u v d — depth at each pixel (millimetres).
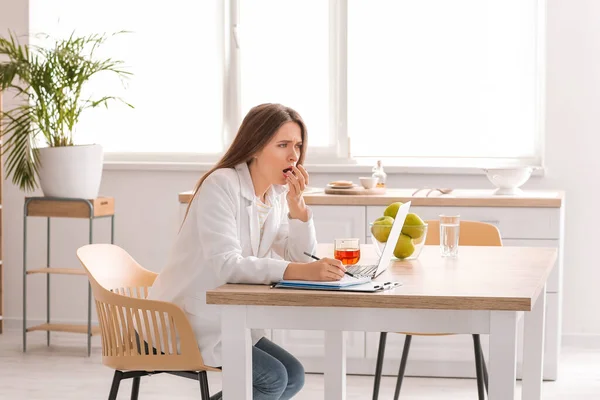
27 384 4473
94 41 5691
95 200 5098
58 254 5719
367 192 4598
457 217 2916
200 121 5691
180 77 5691
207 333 2729
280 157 2750
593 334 5230
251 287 2355
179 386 4461
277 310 2301
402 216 2627
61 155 5051
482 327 2199
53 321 5766
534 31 5309
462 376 4555
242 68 5633
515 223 4406
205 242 2602
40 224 5727
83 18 5734
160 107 5723
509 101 5359
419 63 5441
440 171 5250
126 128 5762
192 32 5668
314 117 5578
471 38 5379
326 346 3014
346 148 5531
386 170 5312
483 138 5402
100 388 4406
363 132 5523
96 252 3047
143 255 5621
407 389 4371
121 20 5723
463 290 2264
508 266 2711
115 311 2770
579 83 5160
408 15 5430
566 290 5242
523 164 5352
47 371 4727
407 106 5465
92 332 5094
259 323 2311
